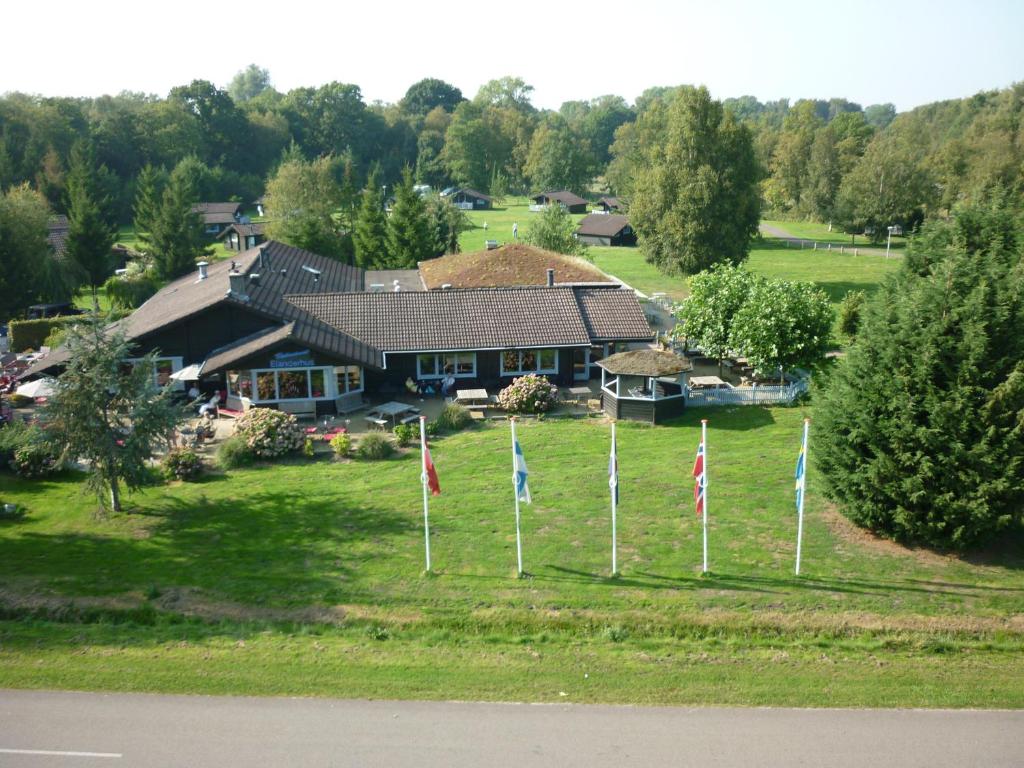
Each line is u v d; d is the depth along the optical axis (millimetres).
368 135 192375
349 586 21688
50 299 61531
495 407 38000
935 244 26109
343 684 17078
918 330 22547
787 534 24391
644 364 35938
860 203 105250
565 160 177625
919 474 21953
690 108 71250
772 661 18109
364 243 76438
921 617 19969
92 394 25641
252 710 16094
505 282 53906
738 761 14492
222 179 142875
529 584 21703
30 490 29172
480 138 184500
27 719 15703
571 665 17953
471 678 17359
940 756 14641
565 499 27219
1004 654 18547
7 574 22406
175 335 38719
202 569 22781
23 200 62406
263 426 31828
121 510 27141
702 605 20562
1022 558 22969
